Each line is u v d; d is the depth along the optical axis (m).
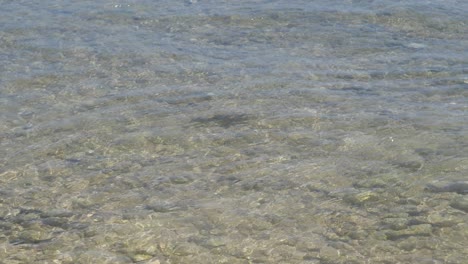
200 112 12.19
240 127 11.67
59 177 10.32
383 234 8.73
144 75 13.69
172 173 10.38
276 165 10.50
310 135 11.32
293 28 15.73
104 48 14.91
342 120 11.76
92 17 16.62
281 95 12.73
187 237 8.80
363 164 10.41
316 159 10.62
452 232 8.70
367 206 9.38
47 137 11.48
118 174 10.38
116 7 17.25
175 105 12.47
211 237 8.79
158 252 8.51
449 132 11.21
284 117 11.92
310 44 14.91
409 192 9.65
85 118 12.07
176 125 11.78
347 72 13.58
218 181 10.13
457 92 12.62
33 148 11.15
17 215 9.38
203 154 10.89
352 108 12.17
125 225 9.09
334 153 10.77
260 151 10.91
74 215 9.36
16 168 10.57
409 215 9.12
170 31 15.77
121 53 14.64
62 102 12.66
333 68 13.77
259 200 9.62
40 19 16.53
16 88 13.18
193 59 14.31
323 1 17.23
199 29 15.84
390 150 10.77
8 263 8.32
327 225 8.98
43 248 8.63
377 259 8.23
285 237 8.75
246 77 13.46
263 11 16.72
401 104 12.26
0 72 13.83
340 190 9.78
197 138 11.37
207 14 16.66
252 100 12.56
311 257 8.33
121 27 16.03
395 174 10.11
